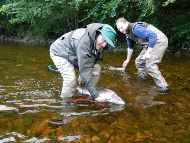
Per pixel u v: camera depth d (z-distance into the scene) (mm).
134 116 2115
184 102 2521
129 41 3869
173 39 7836
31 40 12164
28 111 2143
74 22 11117
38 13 9594
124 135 1731
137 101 2549
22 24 13773
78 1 7652
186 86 3201
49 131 1746
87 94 2752
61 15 10281
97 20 8977
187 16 7727
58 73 3824
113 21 8992
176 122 1991
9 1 12328
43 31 11789
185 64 5070
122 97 2688
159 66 4828
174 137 1716
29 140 1585
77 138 1653
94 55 2279
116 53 7254
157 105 2422
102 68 4516
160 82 3160
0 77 3426
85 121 1972
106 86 3166
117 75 3893
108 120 2006
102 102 2445
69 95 2553
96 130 1800
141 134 1754
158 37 3141
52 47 2594
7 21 13867
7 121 1898
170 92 2912
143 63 3686
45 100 2479
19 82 3176
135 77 3754
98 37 2141
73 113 2145
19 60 5117
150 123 1963
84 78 2252
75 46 2252
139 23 3154
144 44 3287
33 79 3375
